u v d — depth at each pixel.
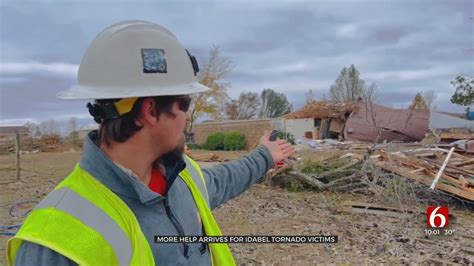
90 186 1.16
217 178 1.78
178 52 1.28
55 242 1.03
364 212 8.39
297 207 9.06
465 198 8.86
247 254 5.84
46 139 29.78
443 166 10.05
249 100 56.38
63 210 1.09
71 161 20.33
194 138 37.28
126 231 1.16
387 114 31.97
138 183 1.20
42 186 12.17
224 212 8.61
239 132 31.89
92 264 1.06
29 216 1.12
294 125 36.06
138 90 1.17
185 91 1.23
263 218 8.09
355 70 50.59
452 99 50.31
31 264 1.02
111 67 1.19
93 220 1.11
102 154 1.18
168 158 1.35
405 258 5.64
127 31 1.21
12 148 27.39
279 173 11.26
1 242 6.44
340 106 36.59
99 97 1.16
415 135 30.66
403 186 9.01
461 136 24.06
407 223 7.44
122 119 1.18
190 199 1.48
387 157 10.66
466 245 6.18
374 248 6.07
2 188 11.75
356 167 10.59
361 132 31.30
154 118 1.20
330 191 10.62
